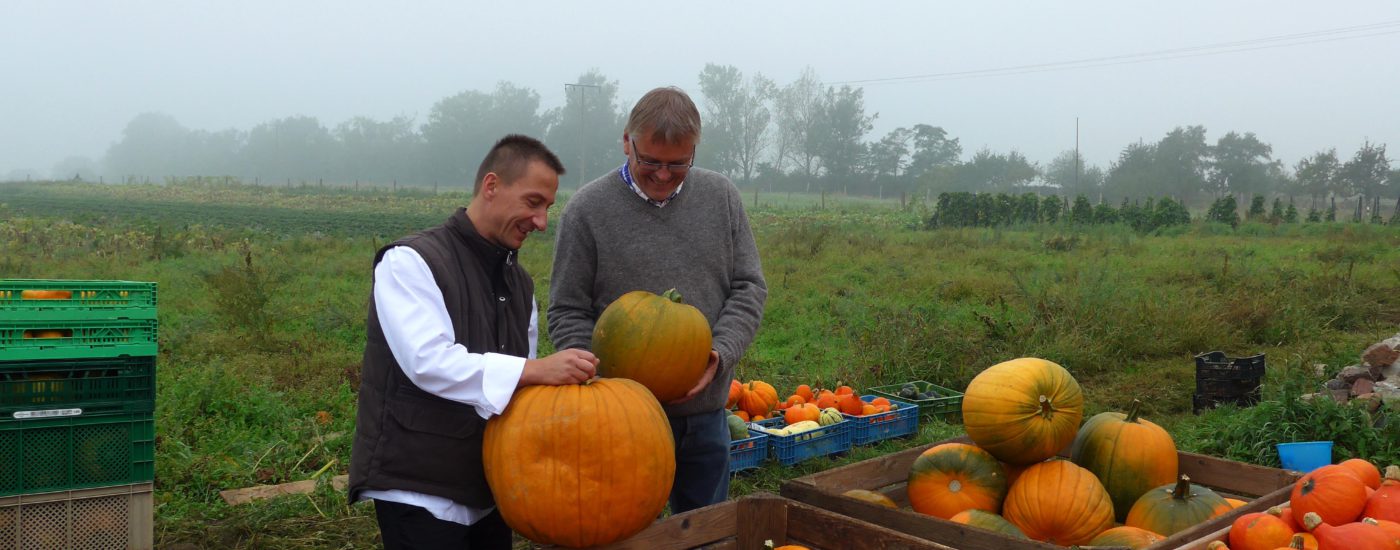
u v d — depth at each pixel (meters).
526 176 2.67
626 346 2.98
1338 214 63.53
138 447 3.42
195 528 4.85
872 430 6.78
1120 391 8.81
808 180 119.12
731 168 123.75
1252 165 100.56
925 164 125.44
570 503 2.46
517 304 2.91
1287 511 3.06
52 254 20.22
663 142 3.12
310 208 54.03
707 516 2.94
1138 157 103.44
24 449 3.24
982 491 3.53
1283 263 19.09
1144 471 3.60
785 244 23.56
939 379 8.77
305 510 5.17
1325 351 9.77
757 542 3.06
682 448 3.51
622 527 2.54
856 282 16.70
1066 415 3.47
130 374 3.38
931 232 32.97
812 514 3.00
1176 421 7.75
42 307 3.22
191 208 50.66
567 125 124.75
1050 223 35.69
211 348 9.88
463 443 2.67
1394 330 11.80
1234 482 3.87
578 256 3.46
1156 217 35.62
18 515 3.23
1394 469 3.06
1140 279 16.61
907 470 3.96
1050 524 3.34
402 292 2.58
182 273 16.77
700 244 3.49
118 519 3.39
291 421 6.93
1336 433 6.14
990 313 12.40
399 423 2.64
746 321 3.53
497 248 2.78
